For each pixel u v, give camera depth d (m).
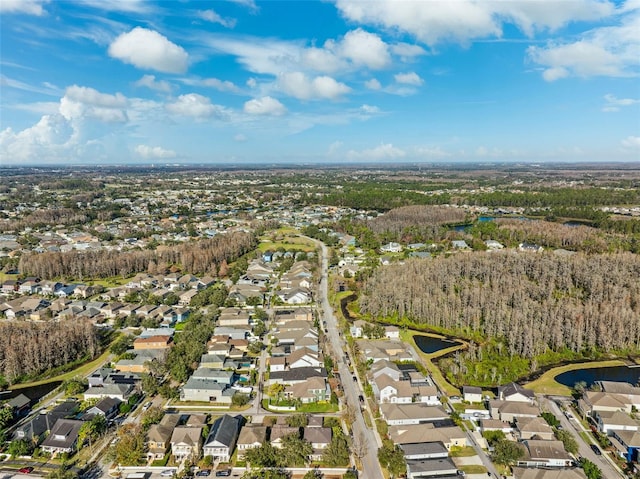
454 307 182.50
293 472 94.94
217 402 122.31
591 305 177.62
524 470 91.56
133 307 192.75
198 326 169.00
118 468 95.50
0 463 97.12
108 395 122.50
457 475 91.75
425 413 110.94
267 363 146.12
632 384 135.12
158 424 106.25
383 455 96.06
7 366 134.75
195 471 94.69
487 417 114.62
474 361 147.25
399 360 147.25
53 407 120.94
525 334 152.38
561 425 111.62
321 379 125.69
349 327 173.62
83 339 154.25
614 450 101.75
